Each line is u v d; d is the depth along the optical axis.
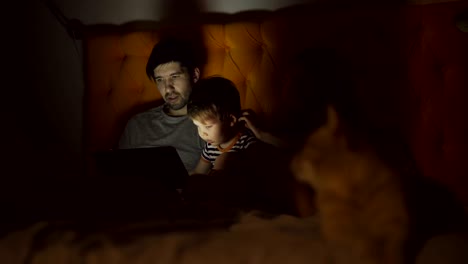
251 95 1.92
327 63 1.16
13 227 0.85
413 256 0.71
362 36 1.78
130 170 1.42
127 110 2.06
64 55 2.28
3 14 2.31
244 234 0.77
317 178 0.74
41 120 2.34
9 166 2.27
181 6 2.11
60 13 2.24
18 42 2.32
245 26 1.92
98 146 2.08
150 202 0.99
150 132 1.93
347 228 0.71
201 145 1.89
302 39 1.84
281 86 1.88
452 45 1.71
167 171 1.42
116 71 2.05
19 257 0.78
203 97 1.55
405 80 1.76
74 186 1.03
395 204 0.71
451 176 1.74
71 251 0.76
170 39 1.91
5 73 2.33
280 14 2.00
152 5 2.14
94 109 2.08
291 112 1.83
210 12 2.08
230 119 1.58
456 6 1.70
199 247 0.74
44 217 0.92
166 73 1.87
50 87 2.32
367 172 0.72
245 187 1.12
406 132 1.76
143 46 2.02
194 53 1.94
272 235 0.76
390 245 0.70
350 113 1.01
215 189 1.13
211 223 0.83
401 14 1.76
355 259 0.70
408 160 0.91
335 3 1.94
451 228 0.79
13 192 1.02
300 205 0.96
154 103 2.05
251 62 1.91
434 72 1.74
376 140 0.82
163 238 0.76
